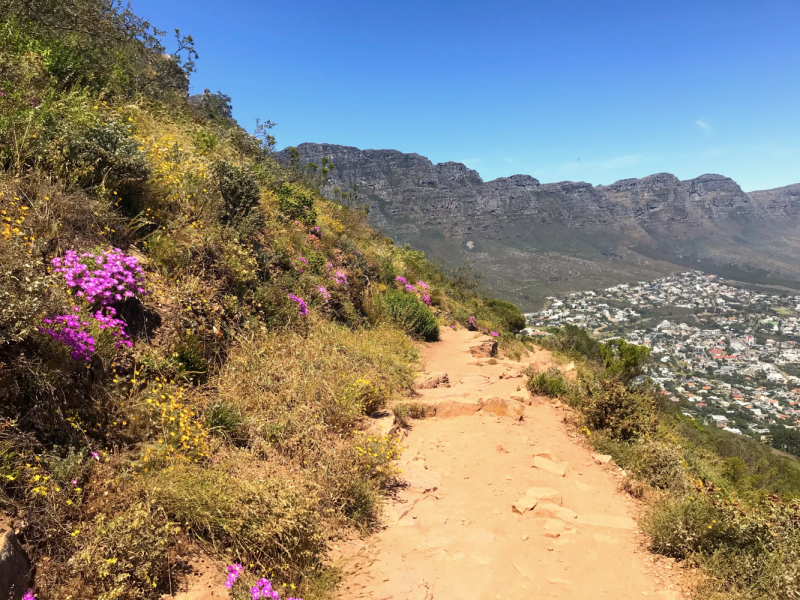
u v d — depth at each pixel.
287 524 3.35
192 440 3.93
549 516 4.75
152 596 2.78
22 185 4.62
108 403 3.75
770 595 3.47
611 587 3.63
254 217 8.10
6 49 6.57
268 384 5.49
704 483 6.29
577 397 8.82
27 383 3.21
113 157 5.67
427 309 16.22
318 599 3.14
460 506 4.86
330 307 9.97
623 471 6.34
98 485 3.13
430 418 7.53
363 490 4.42
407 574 3.56
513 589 3.53
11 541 2.43
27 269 3.53
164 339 4.84
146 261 5.48
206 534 3.38
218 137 12.41
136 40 11.45
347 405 5.80
